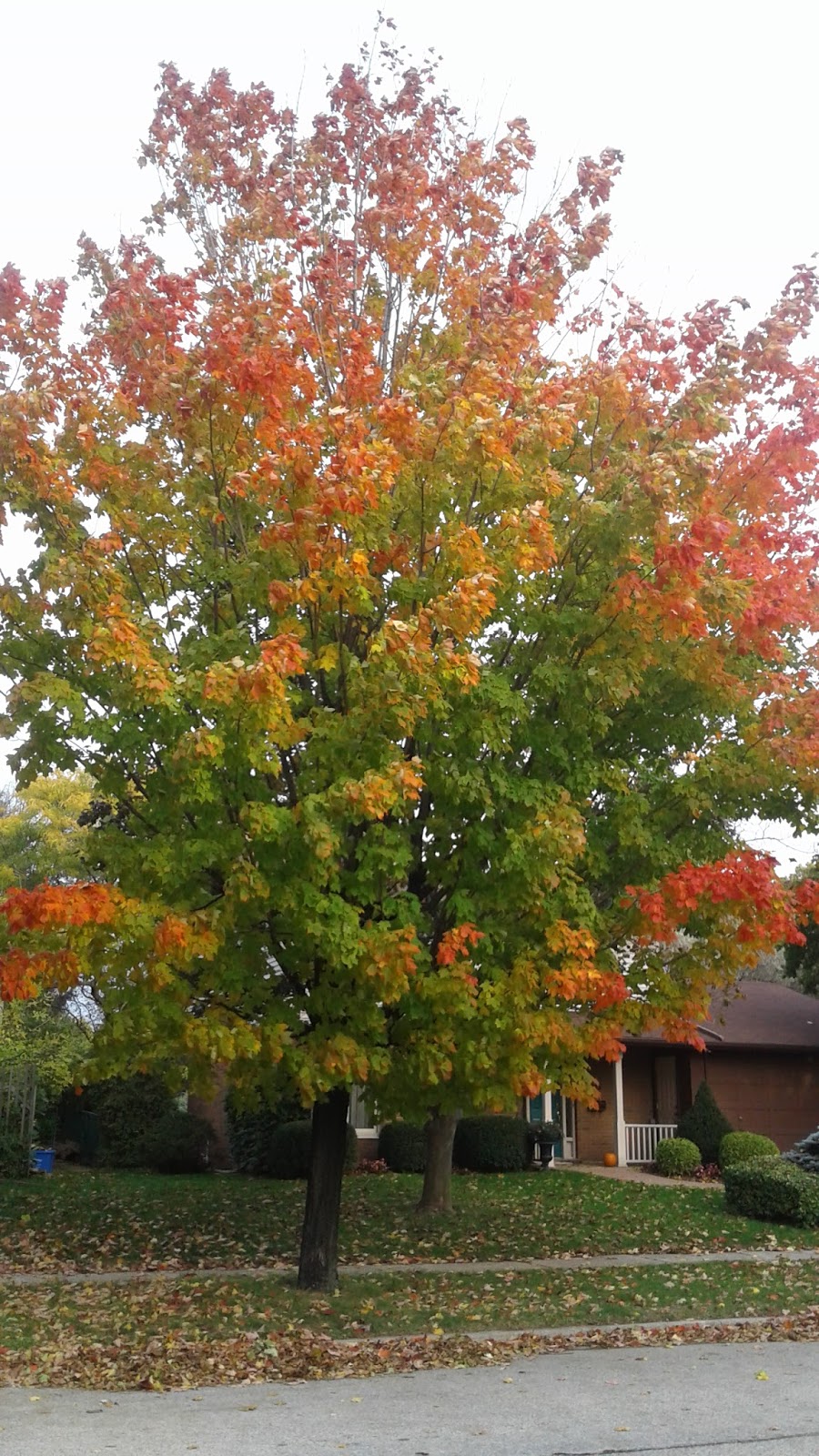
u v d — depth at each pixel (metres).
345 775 9.02
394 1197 20.56
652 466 9.35
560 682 9.69
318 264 11.47
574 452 10.47
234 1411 7.80
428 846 10.53
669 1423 7.51
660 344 10.99
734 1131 25.84
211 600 10.38
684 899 8.79
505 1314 11.41
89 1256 14.55
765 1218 18.38
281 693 8.30
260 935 10.05
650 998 9.67
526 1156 25.12
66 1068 22.22
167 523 10.27
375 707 9.05
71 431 10.12
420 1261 14.73
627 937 10.05
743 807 10.73
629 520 9.54
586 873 10.45
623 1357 9.80
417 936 10.38
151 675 8.53
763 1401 8.16
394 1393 8.38
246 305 10.70
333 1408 7.91
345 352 10.97
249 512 10.38
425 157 12.19
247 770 9.38
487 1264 14.59
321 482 8.95
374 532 9.58
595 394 10.31
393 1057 10.24
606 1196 20.98
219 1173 23.83
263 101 12.39
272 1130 23.23
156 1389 8.48
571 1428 7.38
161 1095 24.75
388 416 9.09
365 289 12.05
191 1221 17.25
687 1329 11.01
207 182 12.18
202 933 8.98
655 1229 17.48
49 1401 8.09
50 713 9.53
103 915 8.36
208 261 12.02
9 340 10.38
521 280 11.36
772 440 10.46
